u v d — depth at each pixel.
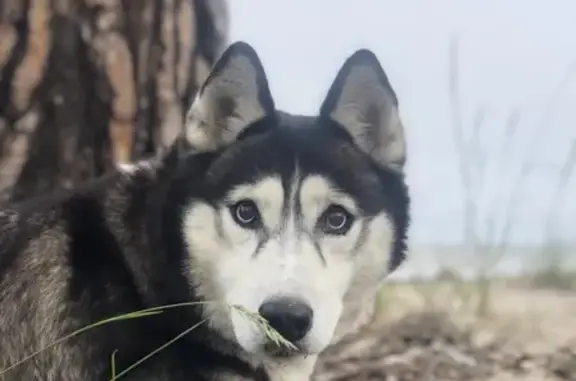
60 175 1.35
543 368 1.33
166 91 1.40
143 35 1.39
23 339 1.02
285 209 1.01
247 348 0.98
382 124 1.07
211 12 1.45
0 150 1.34
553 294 1.74
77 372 1.01
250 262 0.99
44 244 1.03
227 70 1.04
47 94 1.35
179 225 1.02
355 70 1.06
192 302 1.01
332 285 1.01
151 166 1.05
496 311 1.56
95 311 1.02
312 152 1.03
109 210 1.04
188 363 1.03
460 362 1.34
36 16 1.34
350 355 1.36
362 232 1.04
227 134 1.04
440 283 1.67
